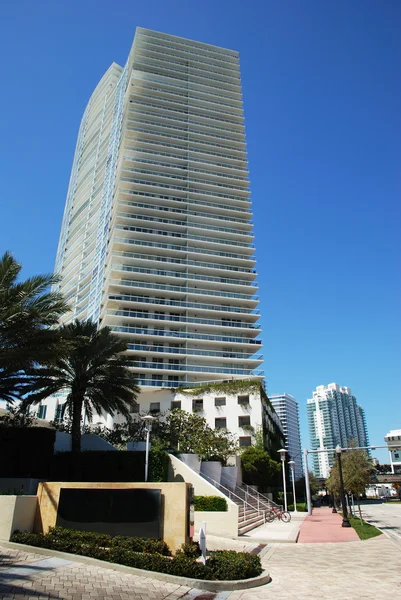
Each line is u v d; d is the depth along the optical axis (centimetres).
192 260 7744
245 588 1018
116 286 6912
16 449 2502
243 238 8150
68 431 3303
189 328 7119
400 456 11194
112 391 3033
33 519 1455
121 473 2538
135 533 1295
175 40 10088
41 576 989
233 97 9831
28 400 2839
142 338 6644
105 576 1034
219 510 2192
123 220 7500
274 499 4522
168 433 3550
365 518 3550
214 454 3388
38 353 2105
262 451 4434
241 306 7650
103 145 10019
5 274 2031
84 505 1394
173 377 6569
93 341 3009
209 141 9075
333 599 920
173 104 9088
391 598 924
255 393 5175
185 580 1017
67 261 10044
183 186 8375
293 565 1355
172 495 1309
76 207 10662
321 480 10150
